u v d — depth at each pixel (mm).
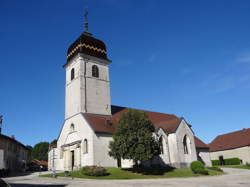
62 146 45844
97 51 49625
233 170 45000
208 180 26625
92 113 45250
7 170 41000
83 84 45906
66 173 34438
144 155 33094
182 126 45406
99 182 25406
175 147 43125
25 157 70125
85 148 40781
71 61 49219
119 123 36625
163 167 40562
